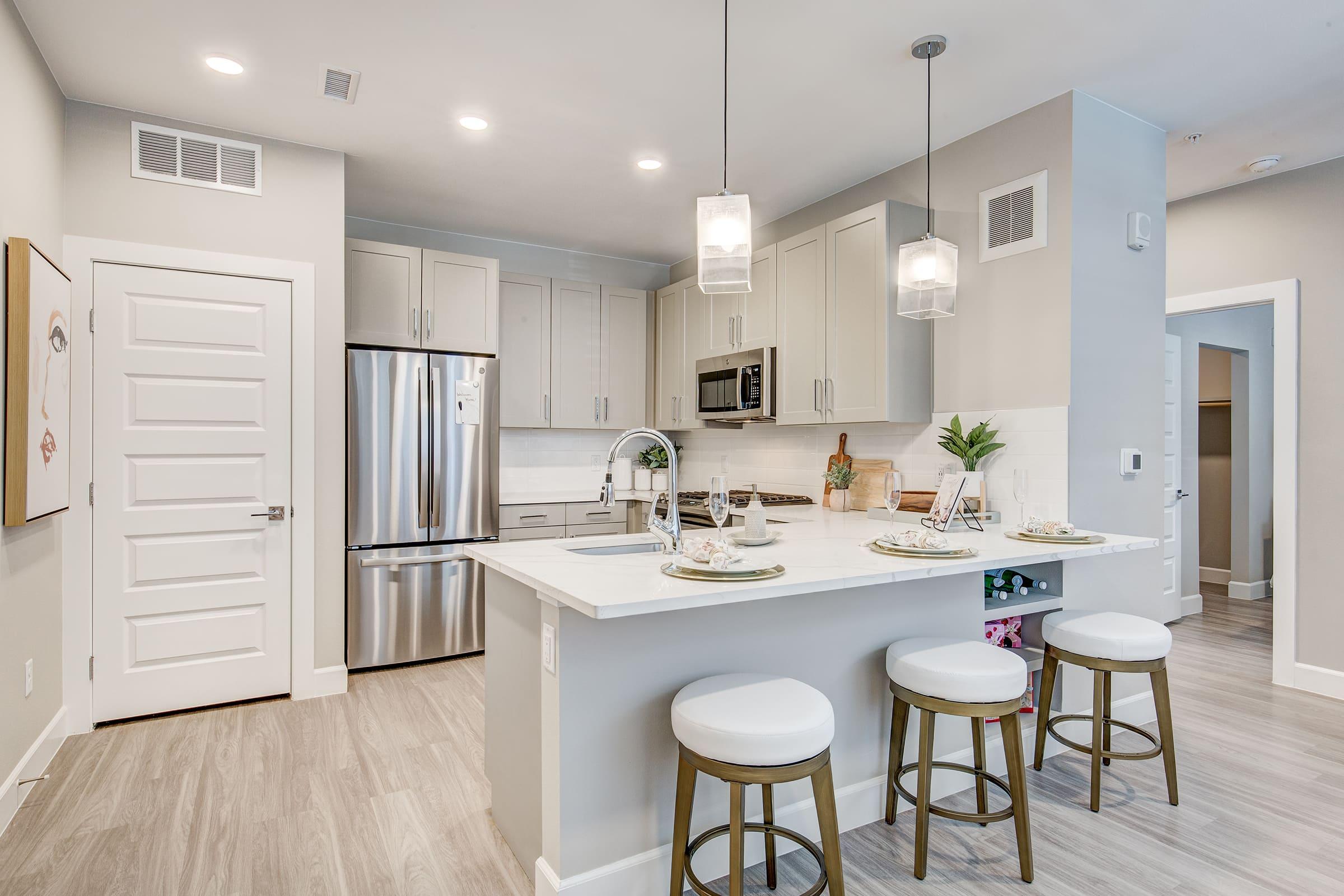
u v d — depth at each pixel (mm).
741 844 1506
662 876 1841
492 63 2582
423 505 3770
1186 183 3707
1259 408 5449
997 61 2578
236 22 2316
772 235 4363
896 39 2434
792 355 3789
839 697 2172
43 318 2346
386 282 3879
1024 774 1867
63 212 2783
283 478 3230
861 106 2920
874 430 3725
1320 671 3369
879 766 2258
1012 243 2979
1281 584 3496
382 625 3660
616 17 2299
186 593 3049
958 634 2453
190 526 3051
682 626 1880
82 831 2100
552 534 4586
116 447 2912
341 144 3281
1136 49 2496
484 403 3961
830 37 2418
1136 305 3025
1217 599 5438
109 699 2902
